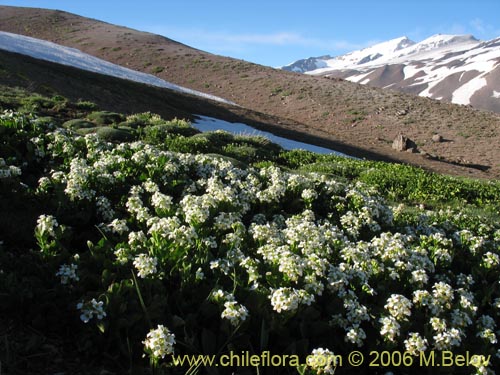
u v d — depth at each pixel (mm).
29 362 4047
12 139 8828
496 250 8062
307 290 4988
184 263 5176
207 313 4668
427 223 9367
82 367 4141
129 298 4590
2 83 26766
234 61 92688
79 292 4715
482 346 4938
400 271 5969
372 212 8281
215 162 9914
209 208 6797
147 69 83250
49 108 22953
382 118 62719
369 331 4902
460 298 5719
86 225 6699
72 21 116312
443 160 43156
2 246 5574
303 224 6211
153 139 18469
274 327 4523
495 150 51188
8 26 105125
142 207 6773
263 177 9648
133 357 4289
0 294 4469
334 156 22172
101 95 34344
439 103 73500
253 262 5254
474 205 15852
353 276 5520
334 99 70125
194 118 38406
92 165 8648
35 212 6590
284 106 66875
